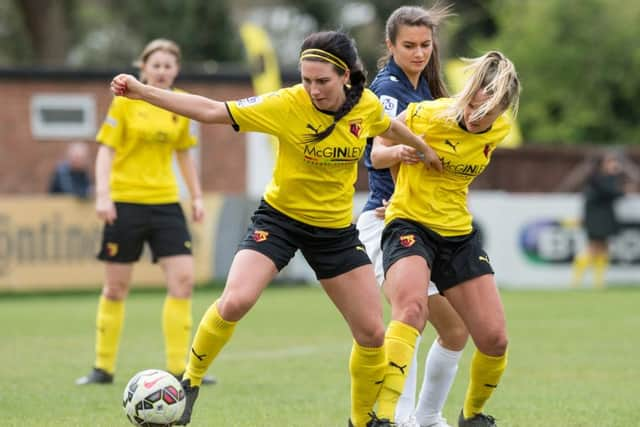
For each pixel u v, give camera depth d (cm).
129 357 3584
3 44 13725
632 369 3341
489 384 2220
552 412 2589
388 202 2317
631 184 7925
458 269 2167
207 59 13075
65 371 3281
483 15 12581
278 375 3212
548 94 10350
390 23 2370
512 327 4584
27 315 5084
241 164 7788
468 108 2128
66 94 7631
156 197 3053
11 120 7562
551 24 10400
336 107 2019
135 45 13512
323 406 2659
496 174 7950
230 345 3959
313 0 14112
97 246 6225
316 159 2039
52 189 6253
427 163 2158
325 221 2092
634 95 10400
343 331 4425
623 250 7069
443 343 2303
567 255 6969
